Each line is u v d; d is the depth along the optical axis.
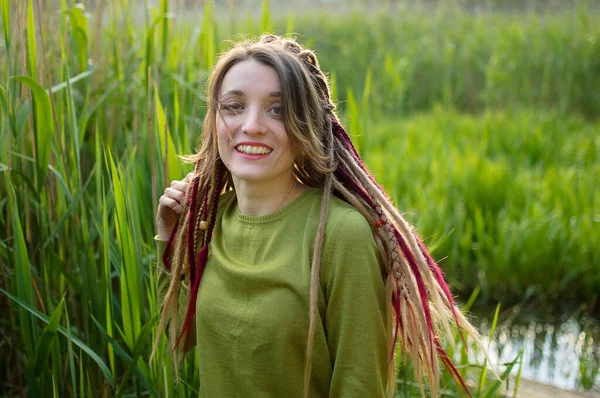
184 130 2.98
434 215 4.91
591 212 4.88
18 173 2.50
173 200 1.96
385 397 1.66
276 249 1.66
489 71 9.35
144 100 3.23
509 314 4.46
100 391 2.63
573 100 9.02
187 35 3.67
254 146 1.65
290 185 1.75
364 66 10.15
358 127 3.02
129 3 3.57
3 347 2.82
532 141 6.58
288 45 1.75
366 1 12.66
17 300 2.27
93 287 2.59
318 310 1.61
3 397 2.75
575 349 4.03
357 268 1.57
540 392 3.26
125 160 3.00
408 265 1.64
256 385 1.68
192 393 2.43
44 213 2.64
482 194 5.40
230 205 1.85
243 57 1.67
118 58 3.45
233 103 1.66
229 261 1.73
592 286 4.55
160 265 2.03
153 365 2.37
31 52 2.68
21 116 2.59
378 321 1.59
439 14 12.14
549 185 5.37
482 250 4.82
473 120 7.68
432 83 9.77
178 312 2.01
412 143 6.59
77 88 3.33
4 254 2.60
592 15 11.66
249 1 3.81
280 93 1.62
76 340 2.24
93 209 2.67
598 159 6.11
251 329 1.65
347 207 1.64
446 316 1.72
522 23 11.62
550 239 4.66
